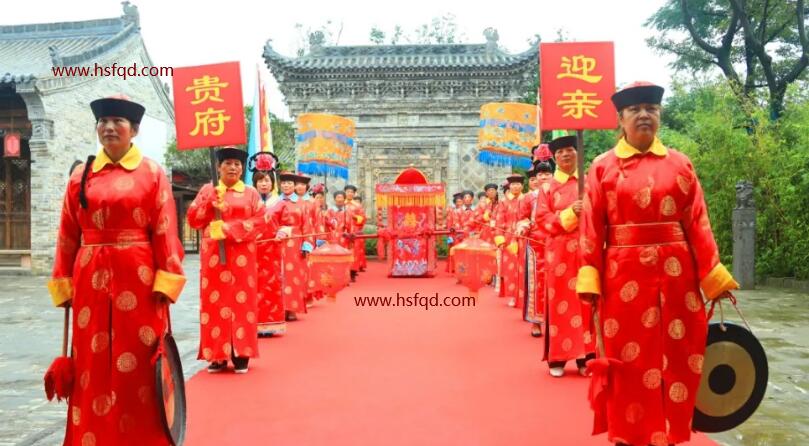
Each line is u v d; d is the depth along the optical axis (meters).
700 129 15.18
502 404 4.78
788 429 4.43
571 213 5.33
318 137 13.75
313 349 6.84
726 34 19.16
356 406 4.75
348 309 9.86
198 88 5.69
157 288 3.42
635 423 3.39
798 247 13.36
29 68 19.20
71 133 18.62
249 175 11.06
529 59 20.56
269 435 4.12
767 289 13.25
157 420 3.42
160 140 24.19
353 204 14.88
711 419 3.54
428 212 15.46
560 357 5.55
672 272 3.41
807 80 21.47
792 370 6.25
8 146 17.78
